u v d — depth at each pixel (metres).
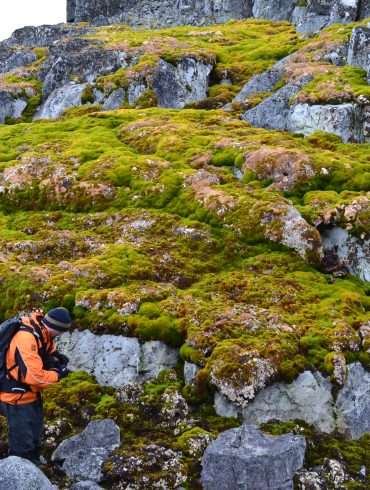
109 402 13.52
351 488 11.80
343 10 46.16
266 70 39.78
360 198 20.19
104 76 42.09
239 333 14.42
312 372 13.72
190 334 14.45
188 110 33.69
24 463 10.16
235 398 12.88
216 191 21.52
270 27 59.09
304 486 11.55
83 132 30.56
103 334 15.16
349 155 25.11
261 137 26.80
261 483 11.14
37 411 11.11
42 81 47.38
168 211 21.75
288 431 12.83
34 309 16.22
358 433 13.47
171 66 42.22
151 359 14.56
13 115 43.41
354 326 15.27
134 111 34.06
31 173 24.88
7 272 17.44
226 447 11.48
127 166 24.27
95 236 20.38
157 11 75.88
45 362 10.94
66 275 17.16
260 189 21.80
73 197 23.22
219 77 43.91
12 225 22.23
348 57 34.88
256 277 17.62
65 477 11.38
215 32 56.16
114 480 11.27
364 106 28.55
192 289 16.94
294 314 15.69
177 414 13.16
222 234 19.84
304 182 22.19
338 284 17.95
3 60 54.72
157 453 11.82
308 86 31.20
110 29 65.50
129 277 17.34
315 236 18.86
